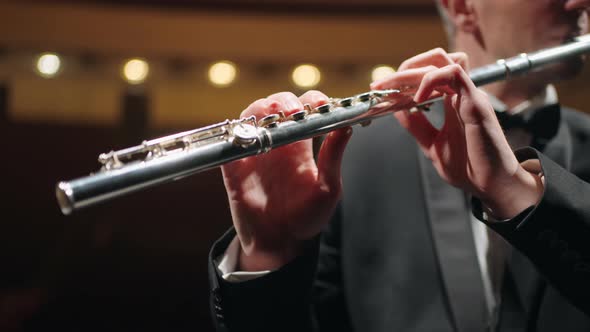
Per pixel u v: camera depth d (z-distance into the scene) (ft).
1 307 10.52
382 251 3.63
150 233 12.62
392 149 3.87
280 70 15.07
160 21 14.74
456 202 3.59
